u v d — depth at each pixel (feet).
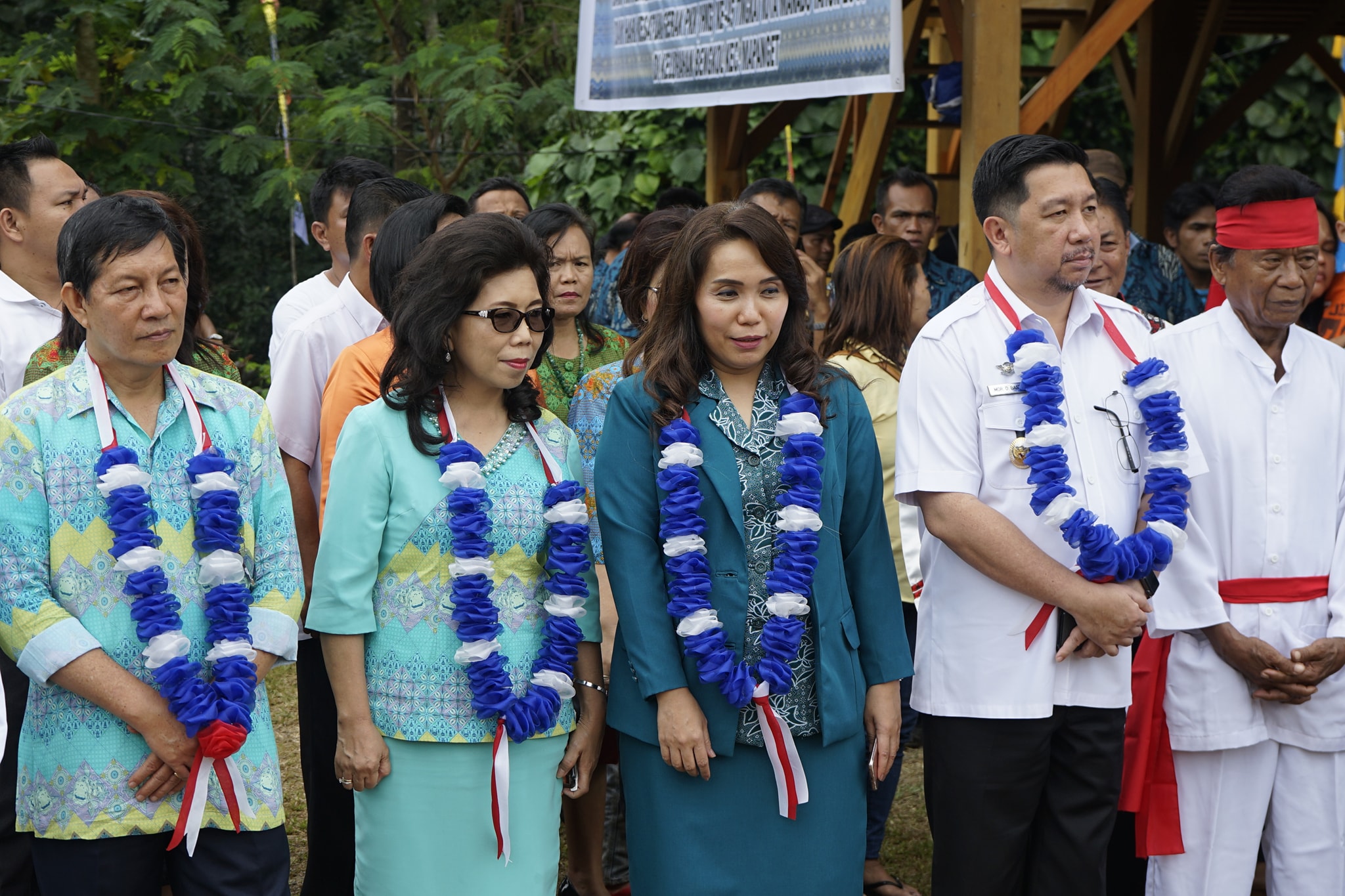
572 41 38.37
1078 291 9.40
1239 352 10.05
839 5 16.70
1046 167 8.96
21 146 11.07
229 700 7.70
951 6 20.27
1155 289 16.48
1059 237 8.91
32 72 31.68
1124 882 10.75
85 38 32.78
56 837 7.69
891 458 12.30
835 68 16.96
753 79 19.24
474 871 8.15
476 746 8.15
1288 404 9.99
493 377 8.21
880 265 12.32
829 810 8.48
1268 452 9.93
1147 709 9.86
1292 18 27.45
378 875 8.26
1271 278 9.70
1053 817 9.28
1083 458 9.07
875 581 8.82
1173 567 9.73
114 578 7.77
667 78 22.36
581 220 12.34
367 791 8.27
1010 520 9.00
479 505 8.14
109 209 7.72
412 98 40.14
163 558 7.80
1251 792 10.09
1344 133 24.79
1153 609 9.29
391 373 8.39
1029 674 8.93
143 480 7.75
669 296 8.57
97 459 7.80
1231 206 9.87
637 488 8.52
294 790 15.12
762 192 16.38
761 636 8.36
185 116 35.24
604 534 8.58
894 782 12.31
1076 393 9.20
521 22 39.47
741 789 8.40
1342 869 10.04
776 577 8.24
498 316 8.11
